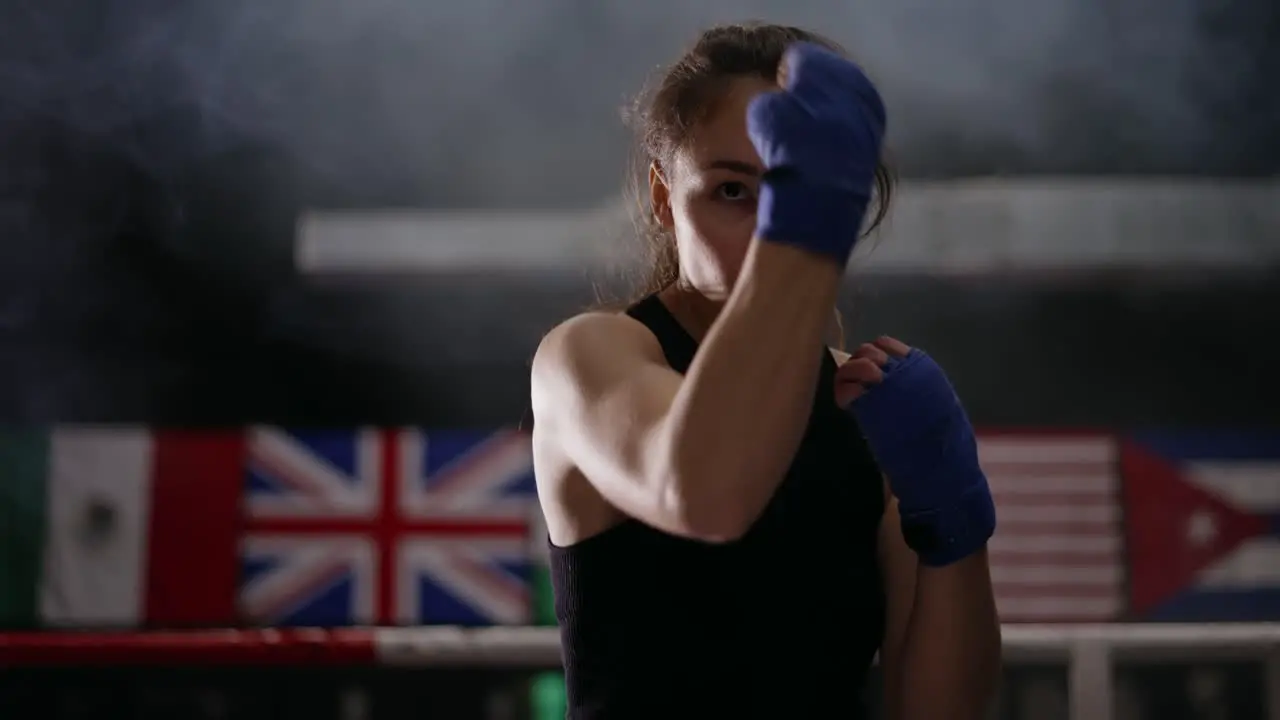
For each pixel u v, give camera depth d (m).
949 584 1.00
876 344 0.99
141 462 2.44
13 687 2.11
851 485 0.99
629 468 0.77
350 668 2.15
